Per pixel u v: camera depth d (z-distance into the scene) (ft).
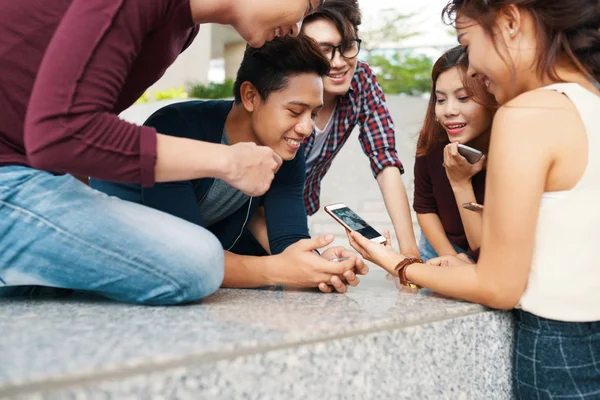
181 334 3.08
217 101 5.79
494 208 3.99
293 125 5.25
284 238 5.71
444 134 6.86
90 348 2.76
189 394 2.67
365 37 27.73
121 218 4.07
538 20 4.04
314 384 3.14
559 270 4.03
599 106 3.97
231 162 3.95
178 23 4.35
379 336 3.47
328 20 6.91
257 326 3.32
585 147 3.89
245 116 5.47
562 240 4.00
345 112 7.70
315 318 3.58
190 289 4.15
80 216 4.00
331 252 5.58
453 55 6.25
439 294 4.92
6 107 4.19
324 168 8.11
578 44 4.06
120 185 5.17
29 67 4.17
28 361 2.52
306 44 5.06
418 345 3.71
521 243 3.92
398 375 3.58
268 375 2.95
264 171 4.17
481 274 4.18
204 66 30.91
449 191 6.83
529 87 4.26
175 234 4.15
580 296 4.02
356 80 7.67
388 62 28.27
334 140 7.80
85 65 3.62
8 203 4.00
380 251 5.17
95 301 4.40
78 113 3.59
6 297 4.66
